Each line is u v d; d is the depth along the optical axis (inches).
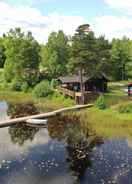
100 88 2819.9
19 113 2033.7
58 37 3506.4
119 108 1961.1
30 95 2955.2
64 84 2851.9
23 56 3316.9
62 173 951.6
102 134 1497.3
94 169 996.6
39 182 872.3
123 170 991.6
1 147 1205.1
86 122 1756.9
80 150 1204.5
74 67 2503.7
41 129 1578.5
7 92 3176.7
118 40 3954.2
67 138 1392.7
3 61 5103.3
